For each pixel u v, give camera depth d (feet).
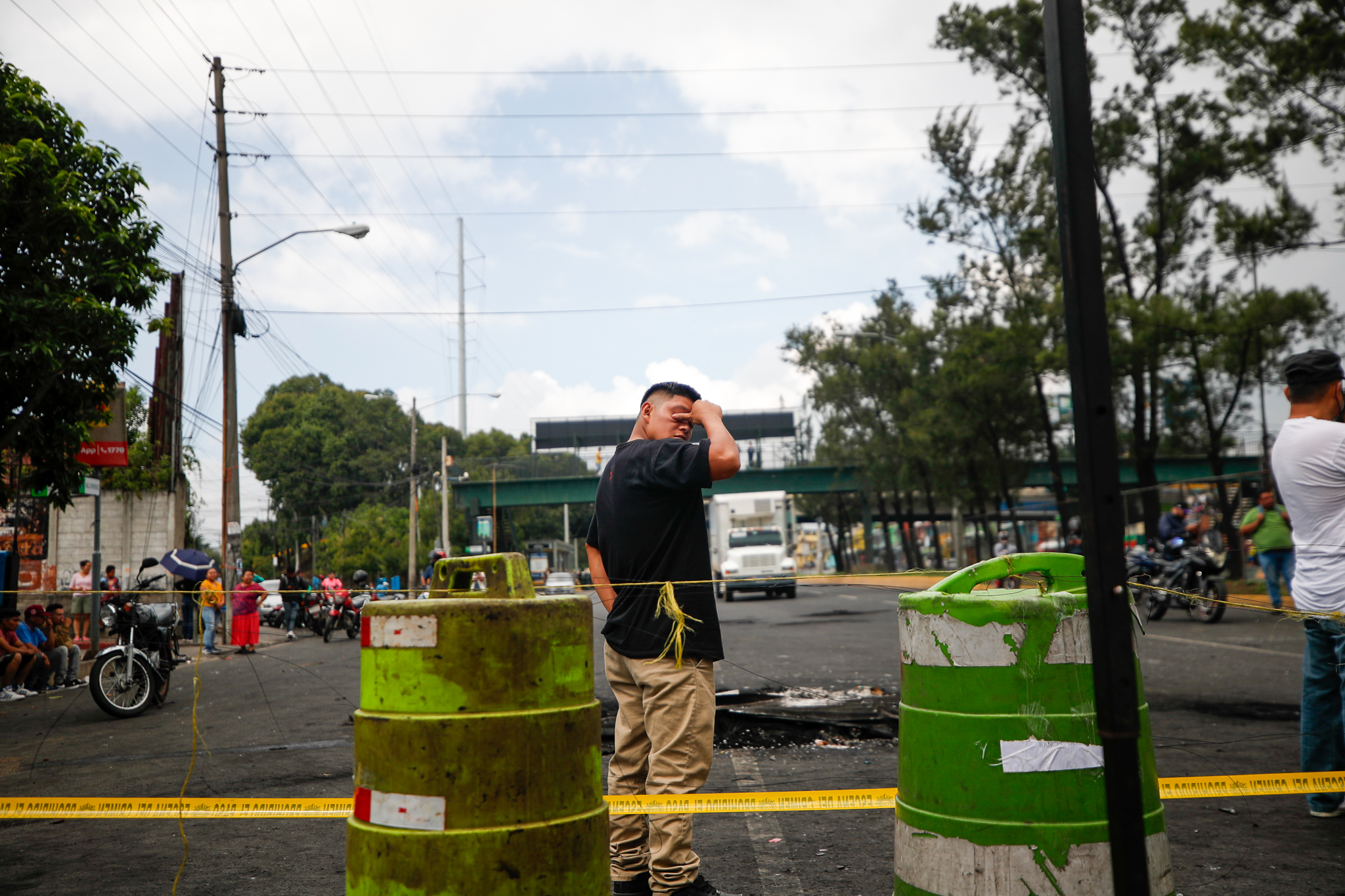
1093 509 5.33
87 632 46.47
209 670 38.78
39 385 35.12
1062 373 95.66
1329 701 12.39
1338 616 12.00
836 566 234.99
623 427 266.98
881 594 88.02
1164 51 82.12
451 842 5.59
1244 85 70.64
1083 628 6.49
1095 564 5.34
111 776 17.90
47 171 34.14
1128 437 102.94
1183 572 43.04
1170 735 17.71
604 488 10.33
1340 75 65.57
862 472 158.40
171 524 78.54
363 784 5.91
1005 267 102.63
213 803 11.84
